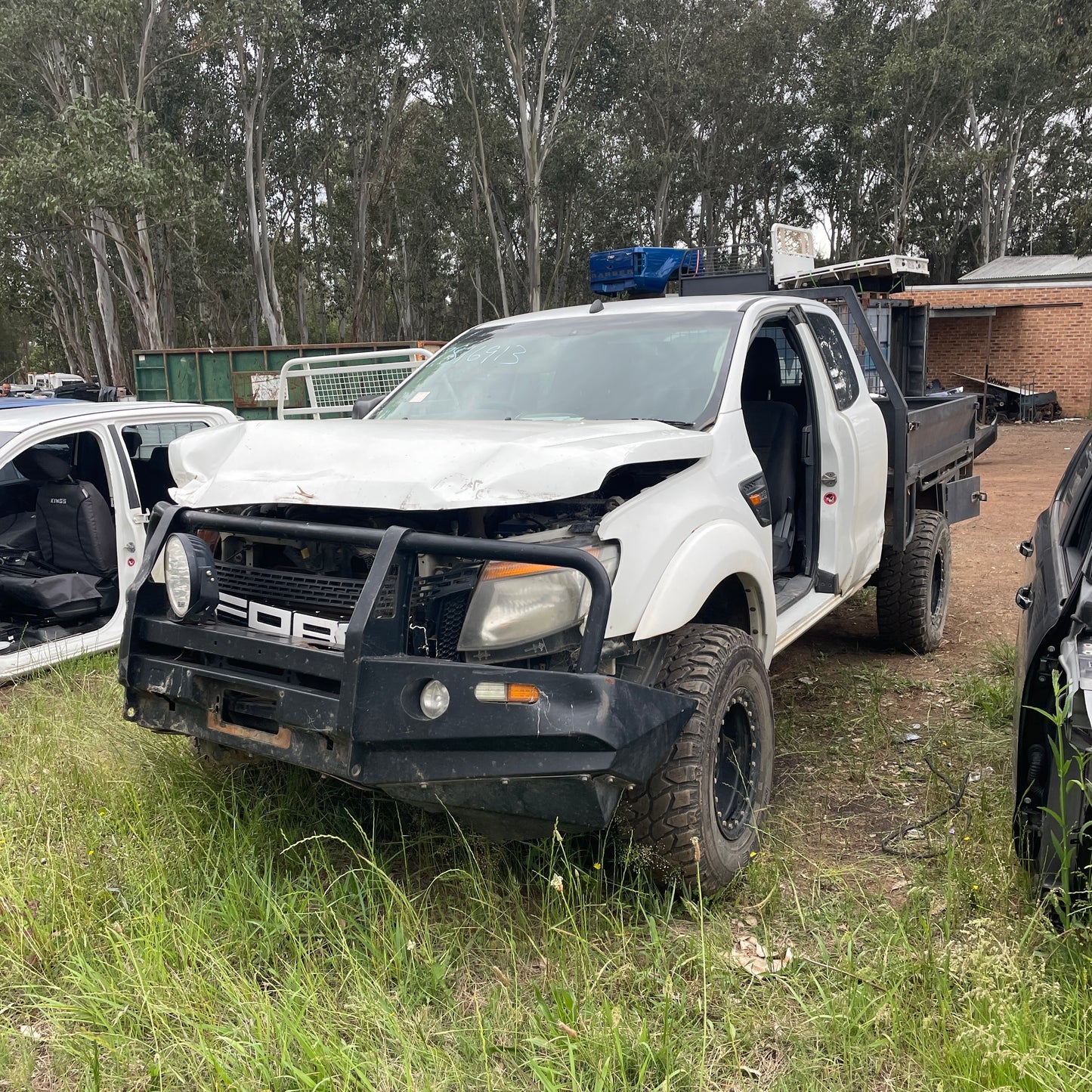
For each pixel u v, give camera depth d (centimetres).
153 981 261
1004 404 2442
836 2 4697
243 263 4053
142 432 658
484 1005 258
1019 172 5303
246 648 294
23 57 3000
